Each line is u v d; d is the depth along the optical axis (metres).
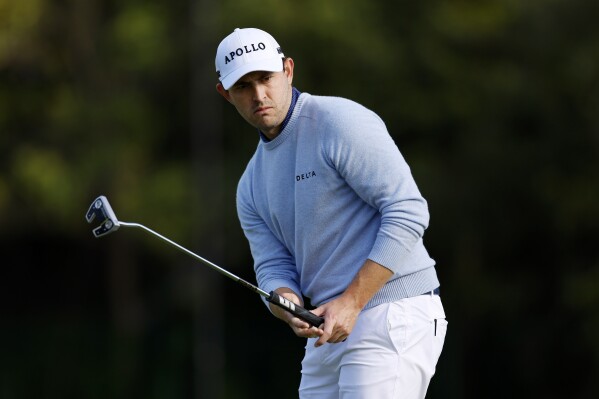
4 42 73.69
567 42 59.81
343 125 13.10
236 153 72.06
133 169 75.31
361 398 13.47
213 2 68.56
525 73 63.66
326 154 13.23
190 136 75.81
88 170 74.25
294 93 13.59
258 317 72.12
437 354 13.72
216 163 70.31
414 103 69.12
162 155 77.00
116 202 74.38
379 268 13.02
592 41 58.59
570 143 61.81
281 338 70.25
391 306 13.41
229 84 13.21
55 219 74.88
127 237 78.12
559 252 65.44
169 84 76.12
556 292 64.94
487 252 67.81
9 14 73.81
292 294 14.17
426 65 69.38
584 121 60.47
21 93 75.06
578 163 61.81
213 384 66.62
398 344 13.36
